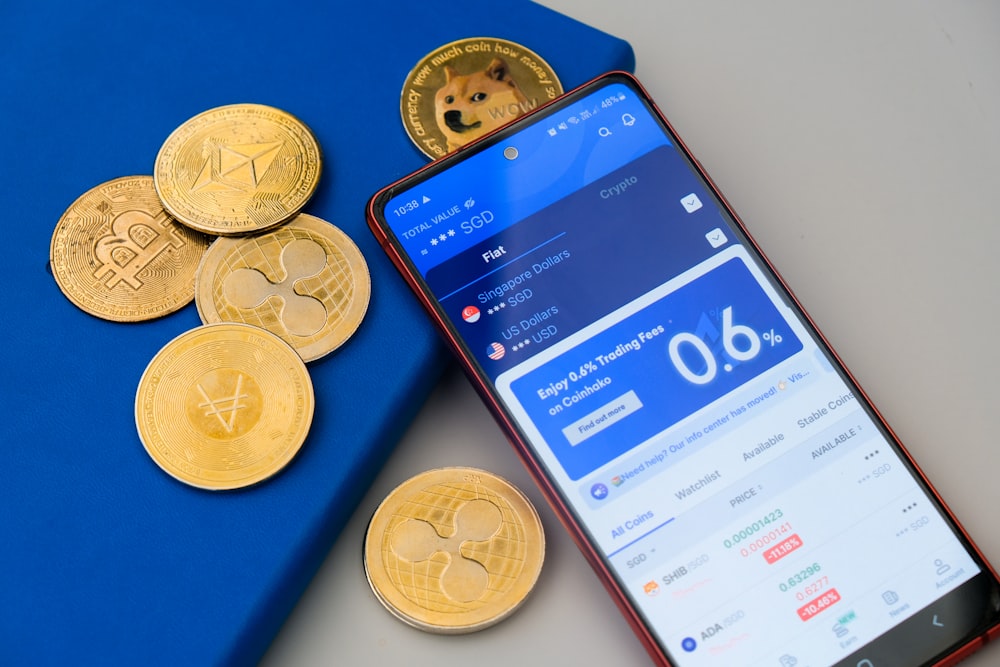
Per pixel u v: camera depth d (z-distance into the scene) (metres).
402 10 0.40
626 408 0.36
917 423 0.37
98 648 0.33
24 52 0.39
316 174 0.37
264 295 0.36
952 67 0.41
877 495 0.35
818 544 0.35
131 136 0.38
